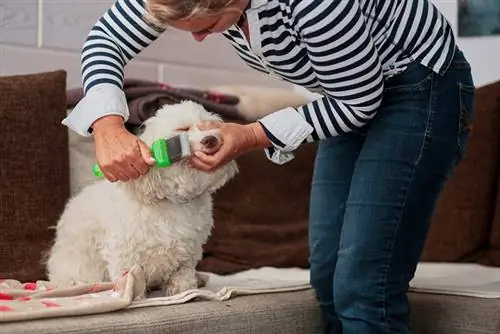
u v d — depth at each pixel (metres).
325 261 1.63
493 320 1.60
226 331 1.51
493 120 2.40
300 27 1.30
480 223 2.37
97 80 1.46
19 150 2.03
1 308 1.32
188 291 1.56
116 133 1.40
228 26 1.30
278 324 1.60
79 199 1.80
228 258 2.34
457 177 2.41
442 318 1.70
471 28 2.62
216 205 2.40
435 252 2.38
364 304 1.43
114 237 1.62
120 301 1.42
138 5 1.48
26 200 2.02
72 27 2.52
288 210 2.52
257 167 2.51
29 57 2.43
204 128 1.47
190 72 2.89
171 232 1.61
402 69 1.44
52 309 1.32
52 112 2.10
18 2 2.39
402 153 1.42
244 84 3.07
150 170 1.52
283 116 1.42
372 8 1.38
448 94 1.45
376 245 1.41
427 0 1.49
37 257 2.00
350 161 1.61
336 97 1.38
